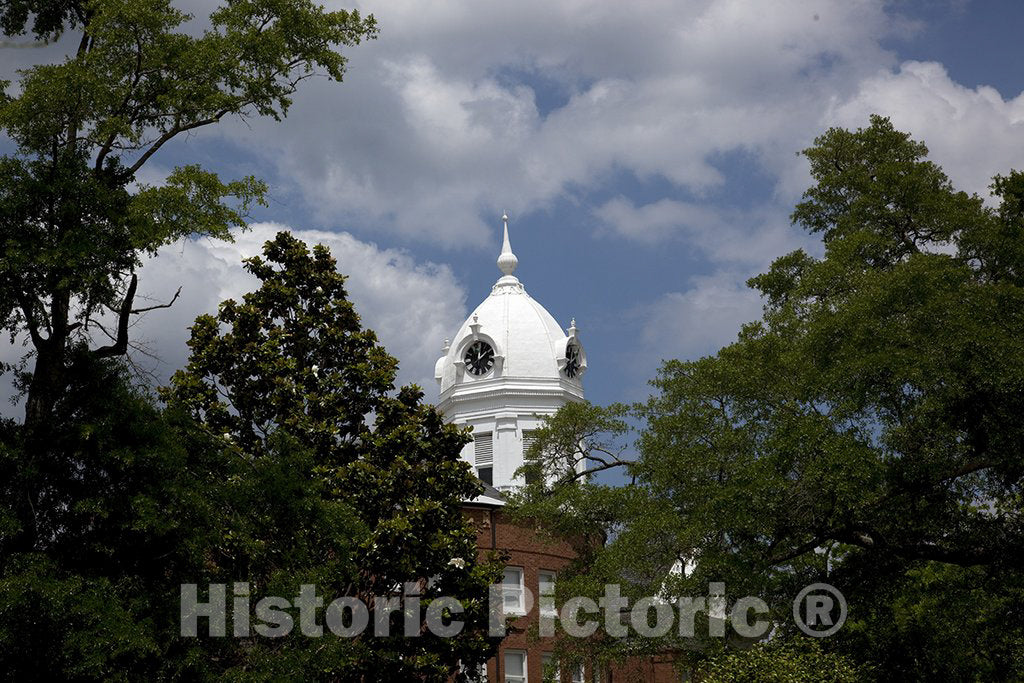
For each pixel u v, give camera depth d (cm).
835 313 4169
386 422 4378
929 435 3819
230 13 3588
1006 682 4184
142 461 3112
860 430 3997
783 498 3866
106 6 3316
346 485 4141
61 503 3084
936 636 4259
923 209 5109
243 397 4344
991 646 4200
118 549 3130
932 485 3841
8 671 2862
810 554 4416
